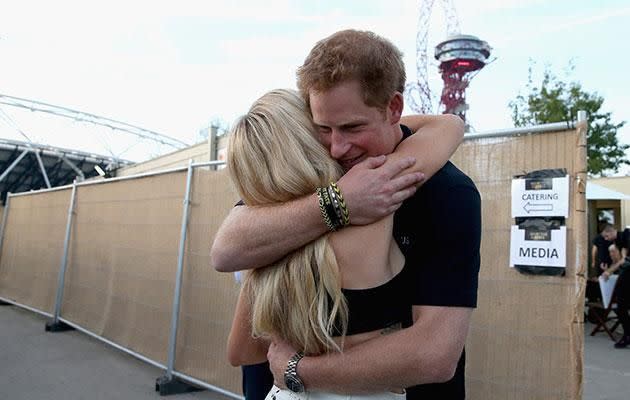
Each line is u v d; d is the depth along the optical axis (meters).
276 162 1.11
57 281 7.00
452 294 1.03
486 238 2.48
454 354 1.01
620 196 8.92
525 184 2.36
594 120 15.93
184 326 4.31
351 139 1.08
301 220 1.03
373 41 1.05
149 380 4.55
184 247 4.41
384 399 1.06
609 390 4.50
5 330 6.73
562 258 2.22
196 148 11.20
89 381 4.50
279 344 1.13
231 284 3.91
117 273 5.52
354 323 1.03
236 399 3.72
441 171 1.13
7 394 4.12
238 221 1.13
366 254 1.02
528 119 16.31
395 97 1.09
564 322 2.20
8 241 9.00
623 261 7.04
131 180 5.44
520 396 2.29
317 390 1.08
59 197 7.24
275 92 1.23
